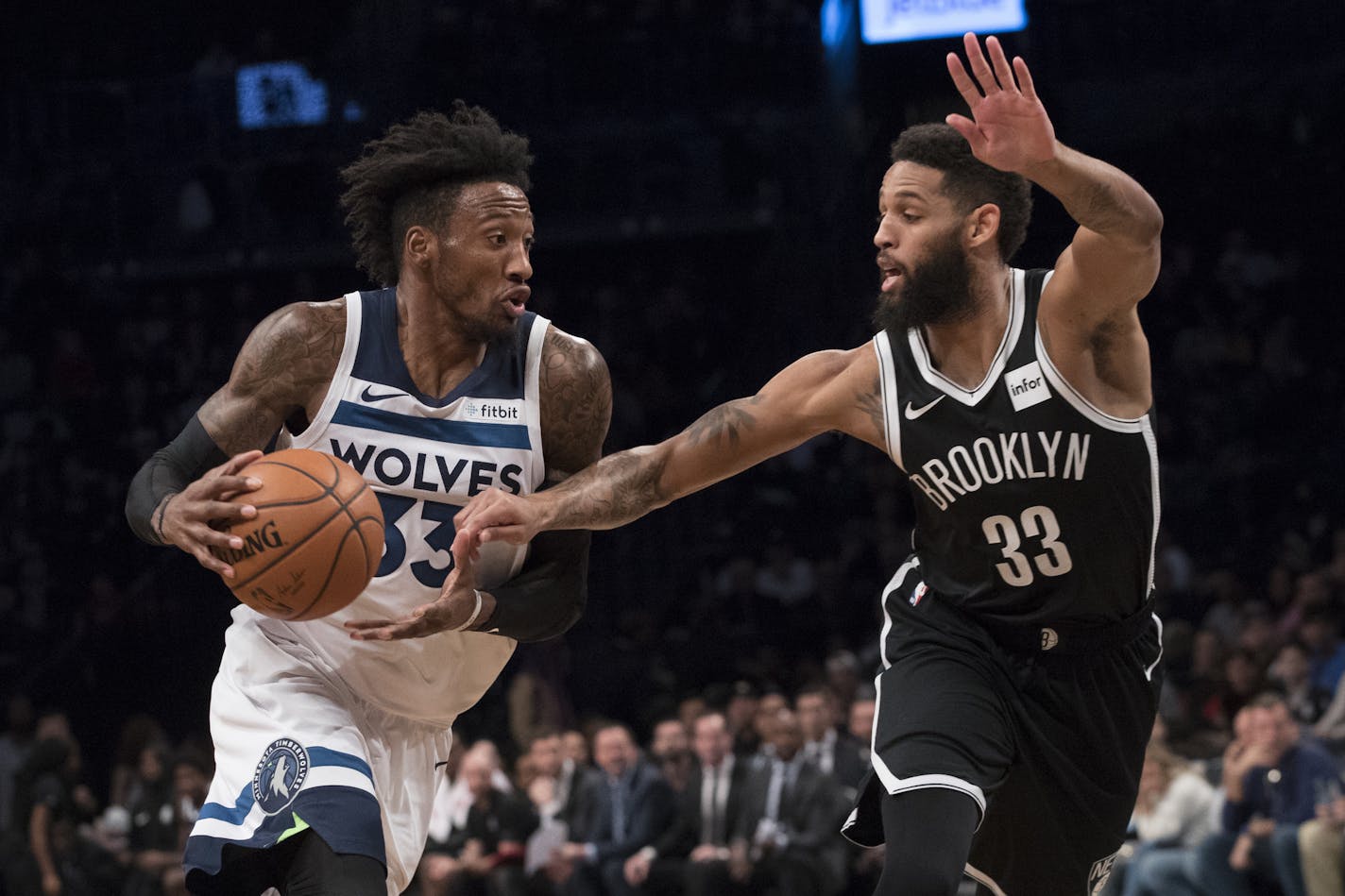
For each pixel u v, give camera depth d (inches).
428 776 133.2
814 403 124.6
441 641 128.0
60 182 653.3
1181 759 297.0
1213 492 525.7
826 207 629.9
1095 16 637.3
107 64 703.7
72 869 361.1
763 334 637.3
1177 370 570.3
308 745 121.5
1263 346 576.7
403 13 634.2
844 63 619.8
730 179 629.3
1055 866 130.0
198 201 642.8
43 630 568.1
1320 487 512.7
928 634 125.6
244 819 120.8
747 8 663.1
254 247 636.7
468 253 123.5
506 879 338.6
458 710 133.6
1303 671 326.6
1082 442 115.9
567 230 629.6
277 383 124.2
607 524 126.2
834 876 324.2
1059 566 119.3
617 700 458.0
